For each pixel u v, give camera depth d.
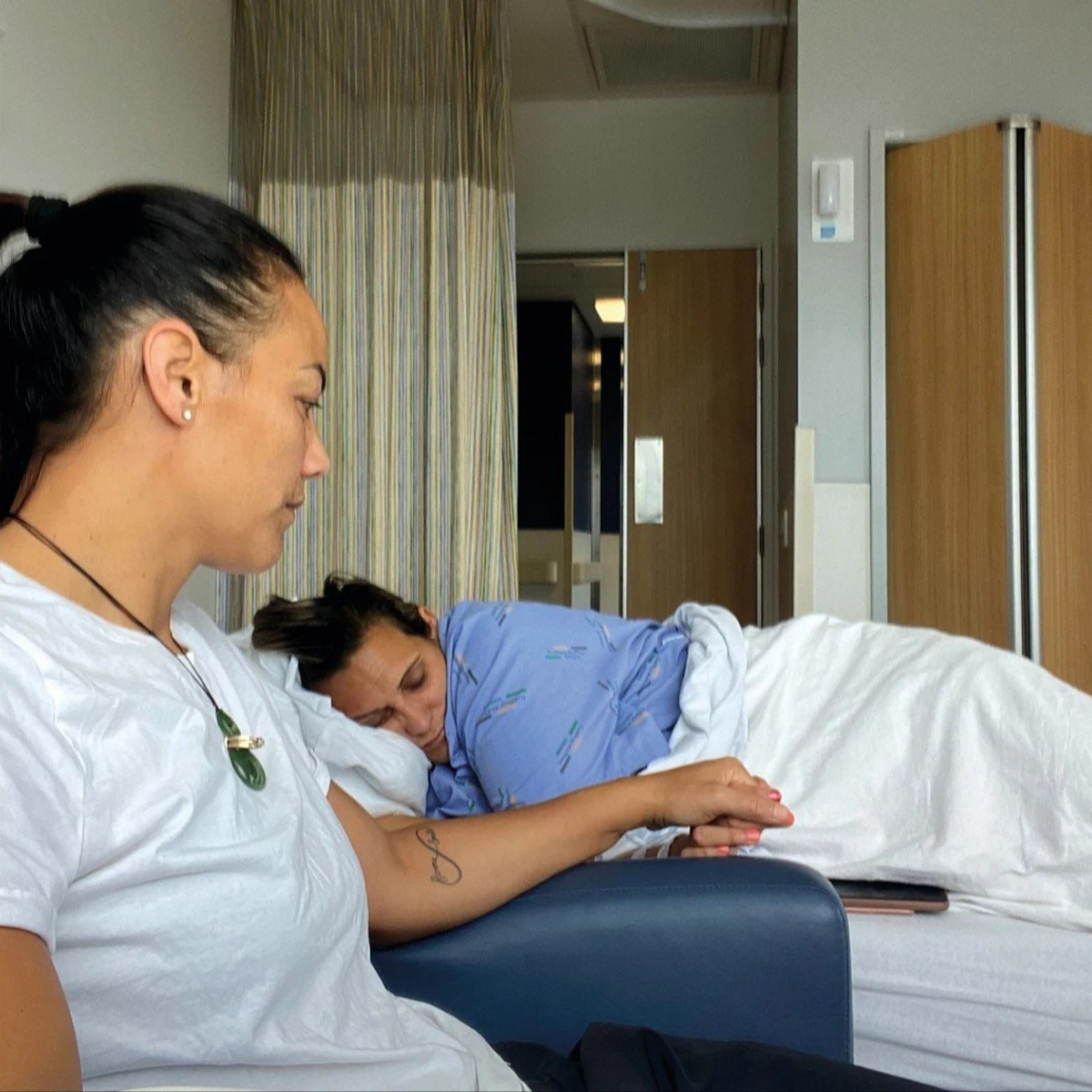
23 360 0.75
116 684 0.72
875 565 3.39
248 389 0.80
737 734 1.66
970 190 3.28
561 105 4.99
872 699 1.59
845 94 3.45
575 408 5.59
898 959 1.34
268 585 3.46
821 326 3.45
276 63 3.50
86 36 2.70
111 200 0.79
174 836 0.73
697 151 4.92
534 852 1.16
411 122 3.40
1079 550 3.22
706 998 1.09
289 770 0.88
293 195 3.46
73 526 0.76
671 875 1.13
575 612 1.78
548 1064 0.97
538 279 5.34
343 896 0.88
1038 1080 1.30
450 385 3.38
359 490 3.45
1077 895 1.36
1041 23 3.38
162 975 0.72
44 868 0.62
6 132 2.38
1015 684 1.47
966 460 3.27
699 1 4.07
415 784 1.57
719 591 4.92
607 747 1.62
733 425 4.92
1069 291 3.24
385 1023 0.90
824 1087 0.85
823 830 1.49
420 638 1.74
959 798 1.43
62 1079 0.56
